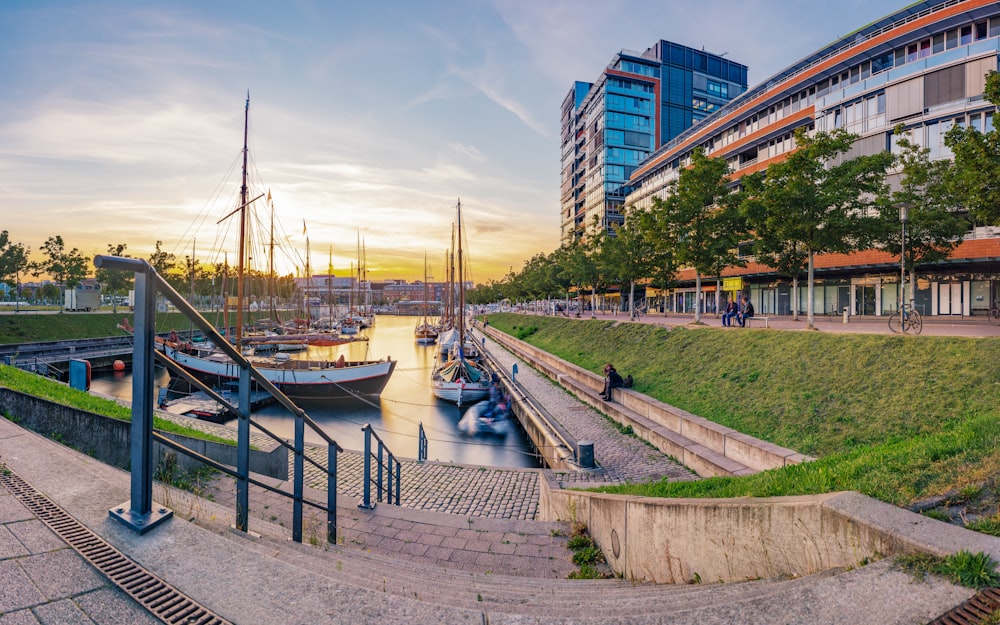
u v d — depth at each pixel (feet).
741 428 42.47
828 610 8.68
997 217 50.62
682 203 86.69
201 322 10.29
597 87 298.15
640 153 288.30
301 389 101.50
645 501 17.89
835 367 45.39
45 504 10.09
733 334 64.34
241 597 7.70
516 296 307.37
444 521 22.59
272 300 189.57
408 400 103.60
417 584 10.89
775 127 152.25
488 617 7.87
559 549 20.93
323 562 11.09
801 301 136.26
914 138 108.27
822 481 16.39
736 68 344.90
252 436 37.78
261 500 22.03
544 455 57.72
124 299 265.13
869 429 35.53
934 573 9.37
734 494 19.79
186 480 22.97
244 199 105.09
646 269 120.06
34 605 6.99
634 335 88.89
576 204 342.03
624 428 55.72
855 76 129.70
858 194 69.82
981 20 106.01
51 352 138.82
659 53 316.60
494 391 99.91
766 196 70.85
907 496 13.08
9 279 179.93
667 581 16.85
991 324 77.61
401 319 558.97
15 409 22.81
